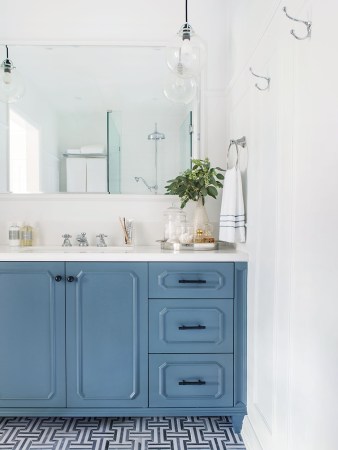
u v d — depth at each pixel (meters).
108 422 1.89
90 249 2.13
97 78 2.30
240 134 1.96
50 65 2.29
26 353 1.77
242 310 1.78
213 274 1.77
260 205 1.57
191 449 1.66
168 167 2.31
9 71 2.10
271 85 1.42
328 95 0.95
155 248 2.14
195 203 2.30
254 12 1.65
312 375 1.03
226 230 1.83
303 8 1.11
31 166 2.28
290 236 1.21
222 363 1.78
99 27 2.29
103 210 2.29
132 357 1.77
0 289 1.76
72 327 1.77
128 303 1.77
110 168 2.30
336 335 0.90
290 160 1.21
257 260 1.62
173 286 1.77
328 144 0.95
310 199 1.05
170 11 2.29
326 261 0.95
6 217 2.27
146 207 2.31
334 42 0.92
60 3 2.28
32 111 2.28
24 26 2.27
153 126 2.31
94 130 2.30
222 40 2.31
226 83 2.30
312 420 1.03
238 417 1.78
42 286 1.77
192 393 1.78
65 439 1.74
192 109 2.31
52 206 2.29
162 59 2.31
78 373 1.77
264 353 1.51
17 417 1.93
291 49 1.20
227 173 1.88
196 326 1.77
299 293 1.13
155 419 1.92
